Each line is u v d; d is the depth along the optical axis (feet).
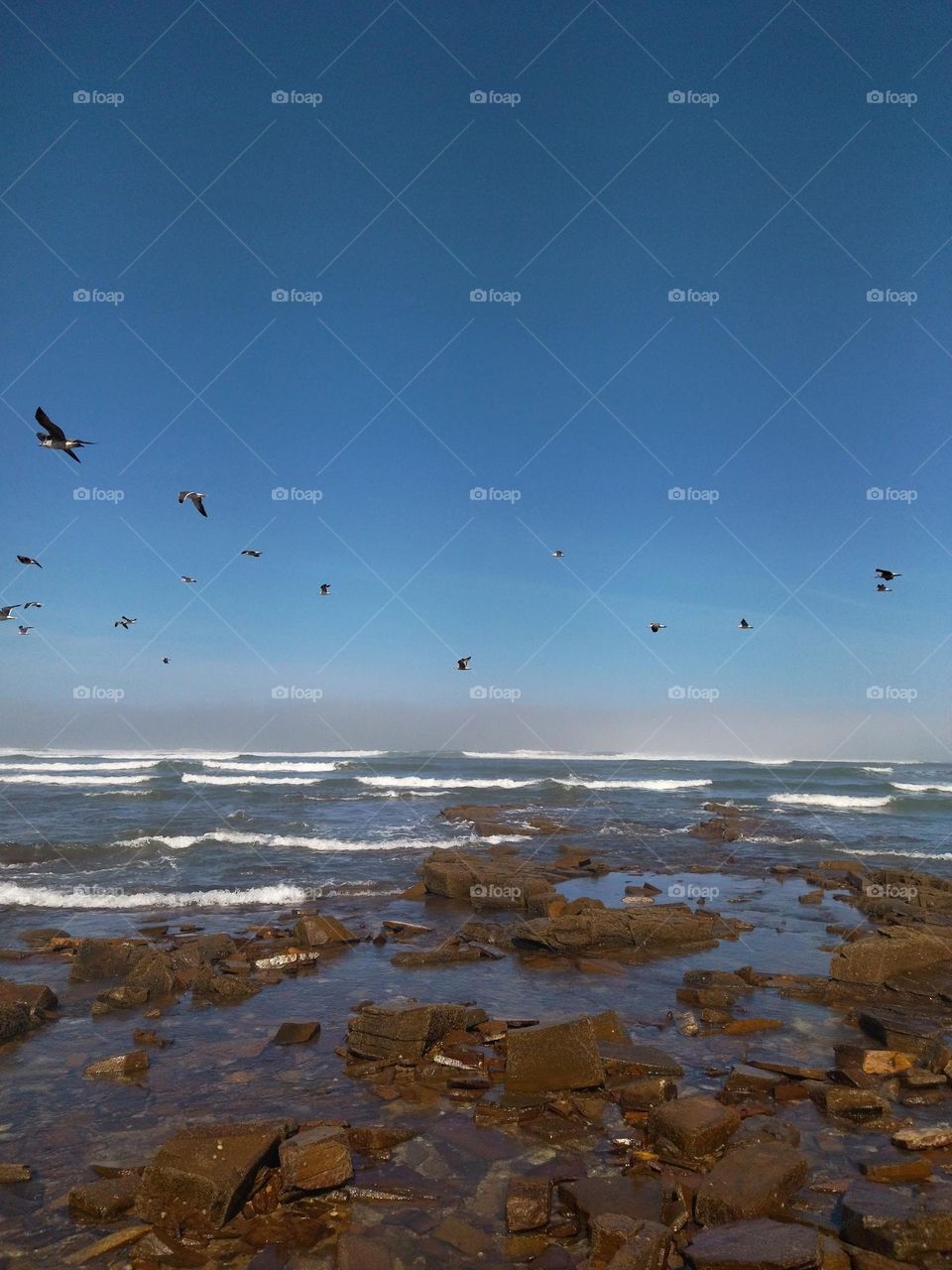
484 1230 18.04
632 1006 35.35
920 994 36.91
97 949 39.37
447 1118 23.85
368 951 44.65
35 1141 22.61
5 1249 17.53
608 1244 16.81
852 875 65.10
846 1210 17.75
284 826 91.61
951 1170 20.81
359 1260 16.62
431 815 104.99
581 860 72.79
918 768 264.31
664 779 177.37
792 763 290.56
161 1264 17.04
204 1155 19.34
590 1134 22.81
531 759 274.98
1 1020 30.58
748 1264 15.96
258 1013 34.14
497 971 40.93
